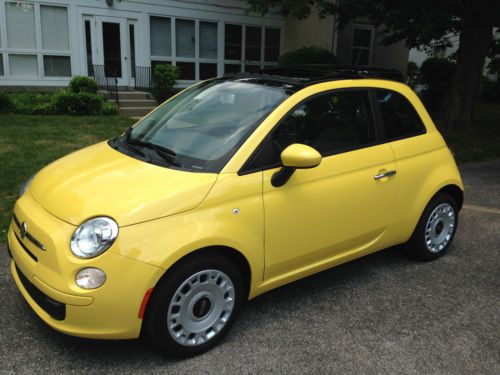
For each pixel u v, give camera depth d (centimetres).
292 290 374
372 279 397
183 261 271
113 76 1309
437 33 1019
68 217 265
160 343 273
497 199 641
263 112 321
